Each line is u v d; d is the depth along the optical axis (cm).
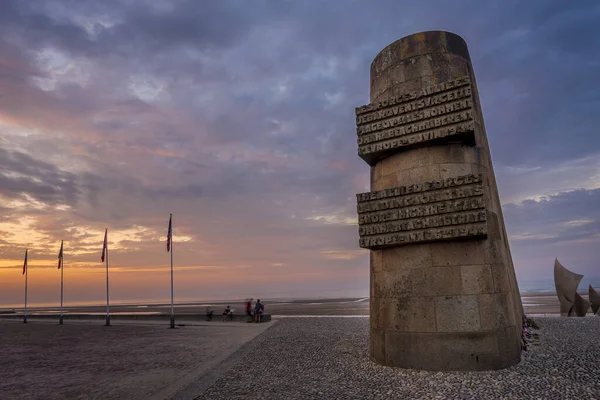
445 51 1252
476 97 1309
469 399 822
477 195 1067
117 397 1012
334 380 1034
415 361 1095
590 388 860
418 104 1188
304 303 6875
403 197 1161
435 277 1109
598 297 2506
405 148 1221
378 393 898
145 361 1494
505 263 1202
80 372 1341
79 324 3322
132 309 6925
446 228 1086
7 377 1307
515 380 941
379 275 1235
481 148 1227
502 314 1098
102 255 3206
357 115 1294
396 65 1302
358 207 1229
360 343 1605
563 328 1738
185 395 980
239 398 923
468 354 1050
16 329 3008
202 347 1792
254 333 2255
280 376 1118
